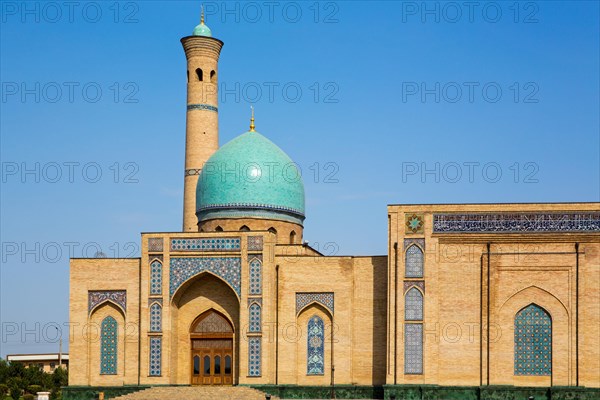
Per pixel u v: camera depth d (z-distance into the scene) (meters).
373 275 53.34
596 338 49.72
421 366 50.59
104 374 54.41
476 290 50.75
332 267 53.69
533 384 49.94
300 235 62.41
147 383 53.38
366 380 52.72
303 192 63.00
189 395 50.69
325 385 52.91
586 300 50.00
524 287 50.47
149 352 53.53
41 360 121.81
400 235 51.59
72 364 54.53
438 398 50.19
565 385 49.66
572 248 50.34
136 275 54.72
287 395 52.88
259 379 52.50
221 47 72.50
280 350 53.41
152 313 53.84
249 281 53.12
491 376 50.03
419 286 51.09
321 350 53.34
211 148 70.38
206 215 61.09
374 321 53.00
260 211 60.25
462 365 50.44
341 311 53.28
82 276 55.12
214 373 54.41
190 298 54.88
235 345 53.94
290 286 53.81
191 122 70.44
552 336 50.06
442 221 51.34
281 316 53.66
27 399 82.88
